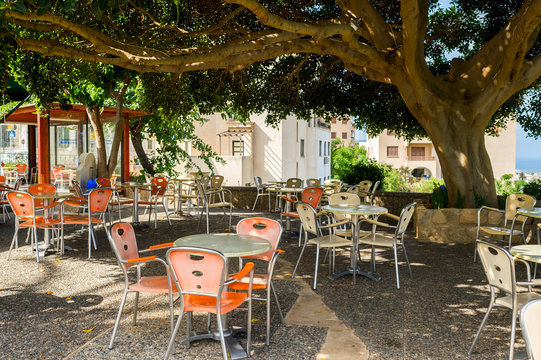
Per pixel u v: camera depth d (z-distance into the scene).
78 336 3.96
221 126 26.28
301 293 5.30
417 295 5.23
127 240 4.09
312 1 9.62
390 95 12.47
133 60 5.56
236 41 6.77
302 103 12.67
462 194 8.88
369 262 6.92
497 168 38.72
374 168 14.13
